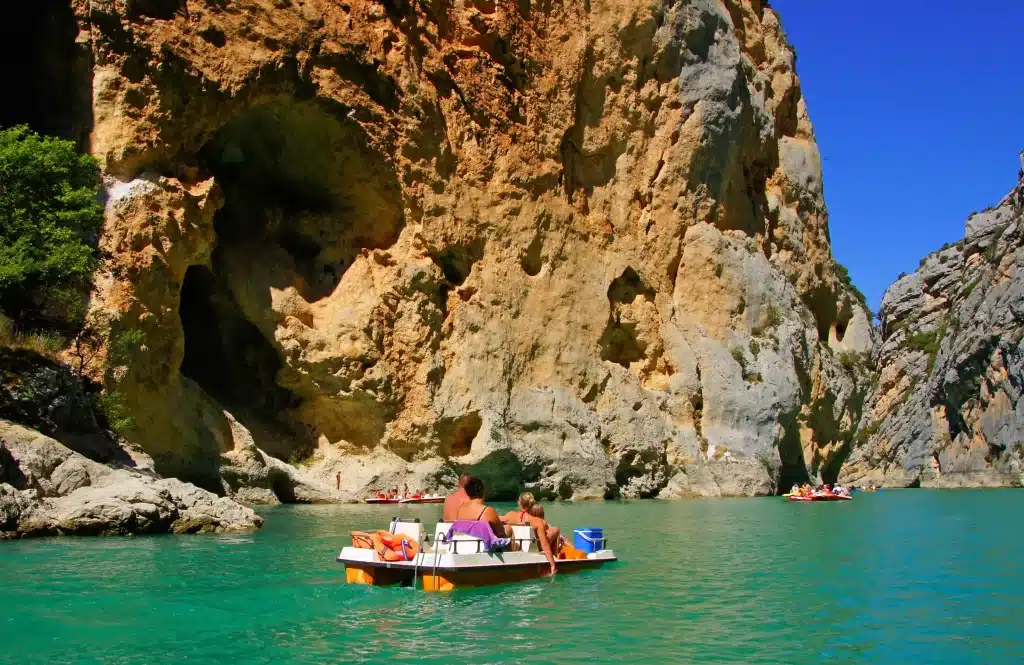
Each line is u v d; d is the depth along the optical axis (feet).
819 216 153.79
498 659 26.89
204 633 29.76
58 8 78.64
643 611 34.09
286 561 43.91
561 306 111.45
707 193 129.70
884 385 368.48
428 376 97.40
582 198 119.44
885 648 29.30
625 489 111.86
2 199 66.28
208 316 95.55
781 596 37.83
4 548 44.96
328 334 93.76
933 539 62.95
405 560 38.06
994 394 278.26
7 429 52.90
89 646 27.94
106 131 76.89
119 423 67.00
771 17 157.58
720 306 126.82
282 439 93.45
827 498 117.08
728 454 118.62
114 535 50.83
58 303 68.64
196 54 82.07
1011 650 29.19
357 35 94.63
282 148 93.50
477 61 108.27
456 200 103.35
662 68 126.21
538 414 105.09
